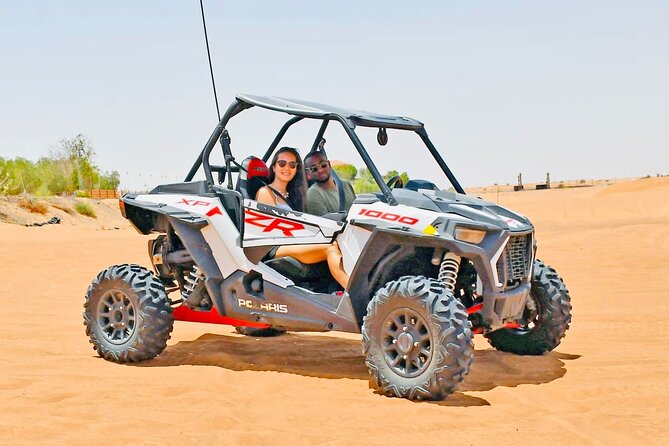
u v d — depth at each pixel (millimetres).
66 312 10023
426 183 6500
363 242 6059
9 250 19125
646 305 10508
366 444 4445
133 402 5379
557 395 5711
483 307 5801
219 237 6797
